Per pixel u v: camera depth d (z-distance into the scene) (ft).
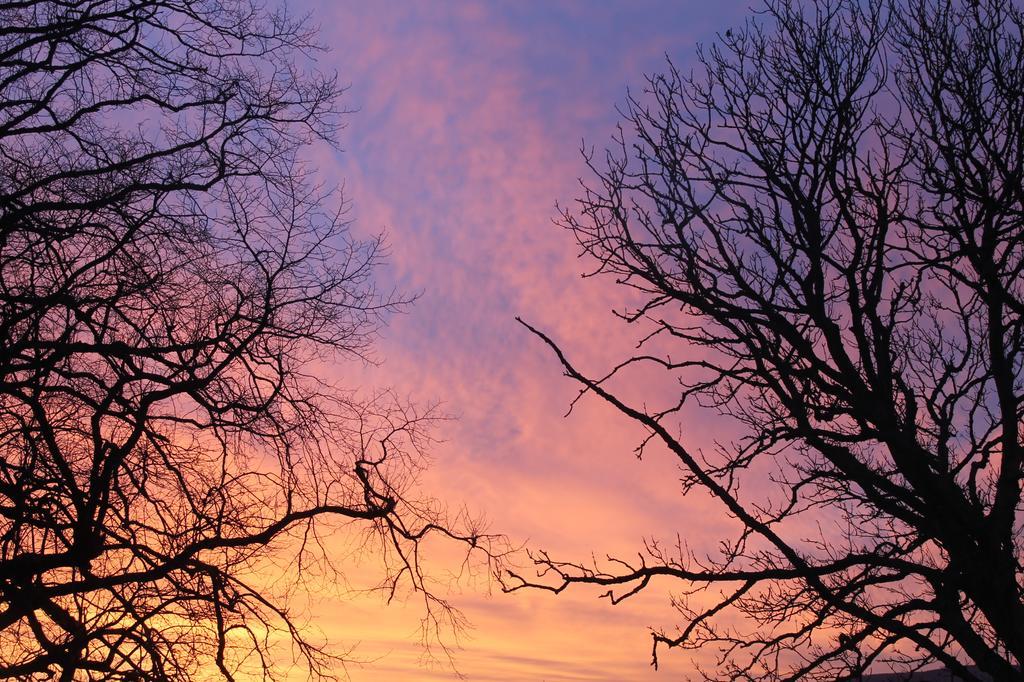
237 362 37.09
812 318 29.19
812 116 29.91
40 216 34.83
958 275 28.35
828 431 28.40
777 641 28.66
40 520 30.81
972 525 26.04
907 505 29.12
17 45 35.58
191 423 35.73
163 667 31.53
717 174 30.81
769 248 29.17
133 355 33.73
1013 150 28.45
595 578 26.81
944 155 28.63
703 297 29.09
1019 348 27.84
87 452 34.40
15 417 31.78
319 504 37.40
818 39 30.42
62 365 34.53
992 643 29.68
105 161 36.52
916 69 29.76
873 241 28.96
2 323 31.94
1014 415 27.32
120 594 30.60
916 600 27.35
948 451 31.55
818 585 25.53
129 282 33.35
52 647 30.32
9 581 29.53
